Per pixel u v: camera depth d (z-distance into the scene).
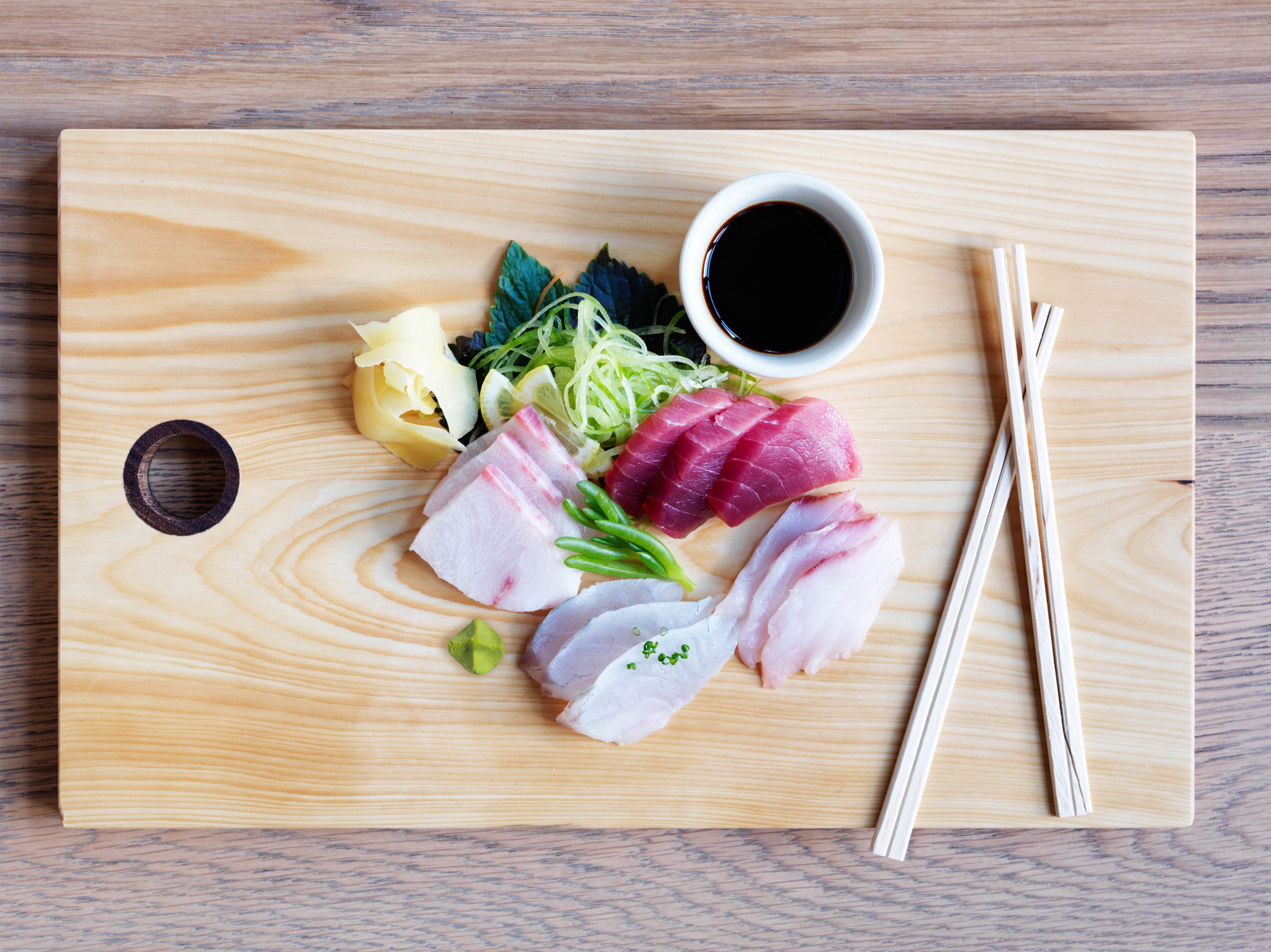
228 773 0.65
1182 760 0.65
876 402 0.65
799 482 0.63
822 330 0.63
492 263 0.65
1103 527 0.65
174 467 0.66
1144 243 0.65
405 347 0.62
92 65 0.65
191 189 0.64
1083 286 0.65
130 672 0.65
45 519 0.66
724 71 0.66
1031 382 0.64
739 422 0.63
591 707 0.63
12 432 0.66
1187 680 0.65
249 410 0.65
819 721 0.65
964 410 0.65
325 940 0.66
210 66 0.65
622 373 0.64
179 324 0.65
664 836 0.66
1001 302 0.64
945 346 0.65
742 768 0.65
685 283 0.61
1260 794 0.66
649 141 0.65
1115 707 0.65
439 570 0.64
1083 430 0.65
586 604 0.65
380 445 0.65
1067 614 0.65
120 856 0.66
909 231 0.65
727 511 0.63
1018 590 0.65
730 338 0.62
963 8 0.66
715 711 0.65
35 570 0.66
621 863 0.66
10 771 0.66
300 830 0.66
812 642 0.64
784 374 0.62
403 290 0.65
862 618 0.65
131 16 0.65
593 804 0.65
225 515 0.65
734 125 0.66
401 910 0.66
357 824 0.65
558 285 0.65
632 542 0.63
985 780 0.65
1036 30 0.66
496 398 0.64
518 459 0.64
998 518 0.65
